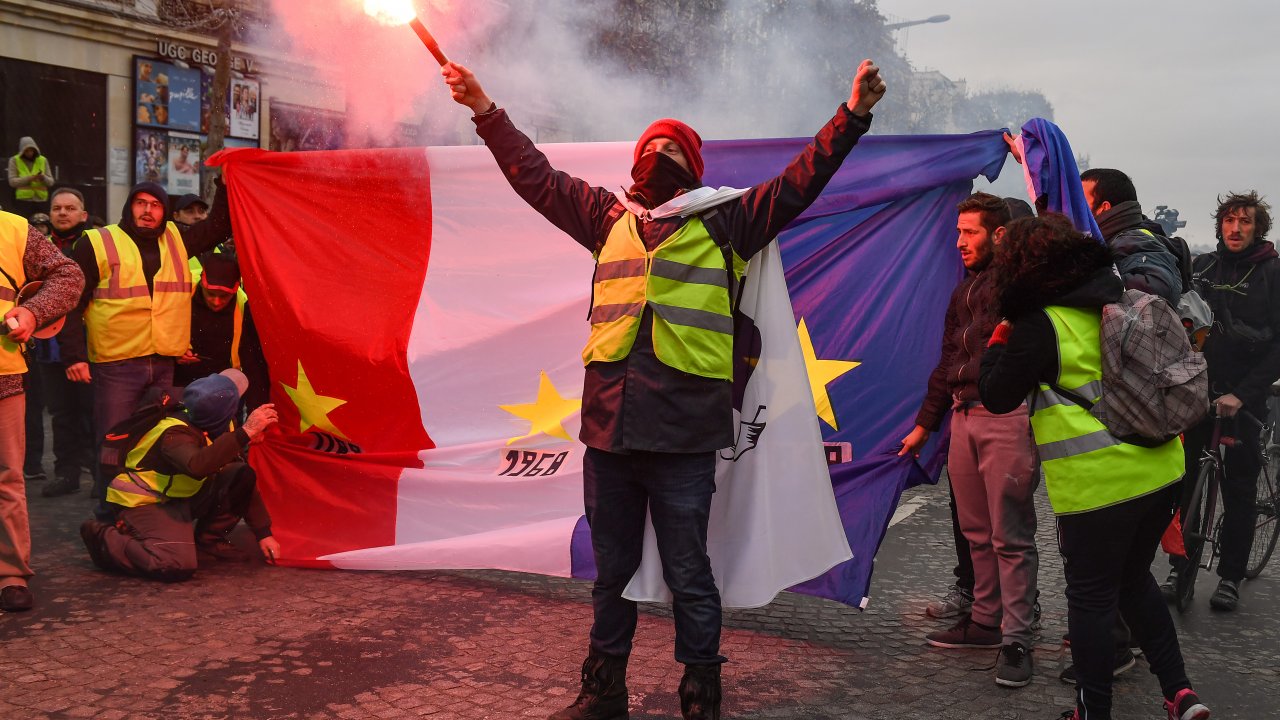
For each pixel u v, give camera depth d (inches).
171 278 216.2
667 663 158.4
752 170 184.2
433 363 202.2
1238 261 211.0
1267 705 154.9
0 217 173.3
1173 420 126.0
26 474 273.9
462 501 199.9
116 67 604.4
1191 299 172.9
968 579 186.5
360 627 168.9
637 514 134.5
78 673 146.6
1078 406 129.8
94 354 213.0
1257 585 224.1
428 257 203.9
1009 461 155.3
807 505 142.6
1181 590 202.7
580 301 198.2
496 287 201.5
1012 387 131.2
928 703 147.4
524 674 151.0
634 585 135.9
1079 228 163.0
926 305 184.5
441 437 201.9
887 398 184.2
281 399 207.9
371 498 203.3
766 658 163.8
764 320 140.9
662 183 130.0
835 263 186.1
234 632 164.7
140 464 193.3
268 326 206.5
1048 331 129.4
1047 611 196.1
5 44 555.5
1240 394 201.2
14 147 565.3
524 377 199.9
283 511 206.4
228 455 188.7
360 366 203.3
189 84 637.9
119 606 175.5
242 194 207.3
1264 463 224.4
